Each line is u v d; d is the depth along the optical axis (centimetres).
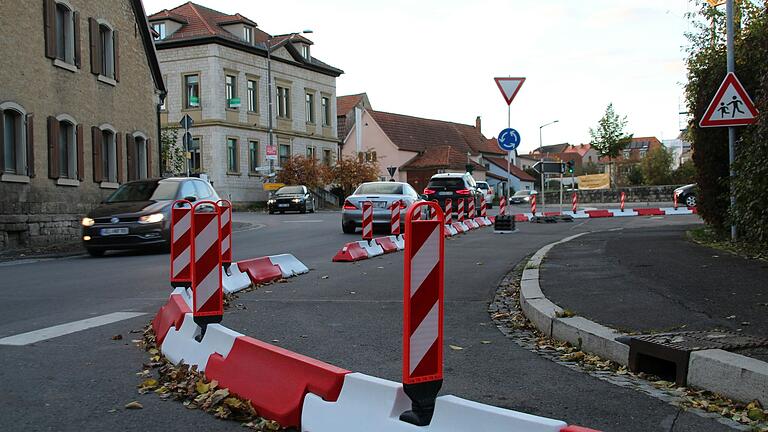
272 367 471
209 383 506
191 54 4688
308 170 5028
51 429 433
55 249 1755
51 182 1952
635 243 1371
